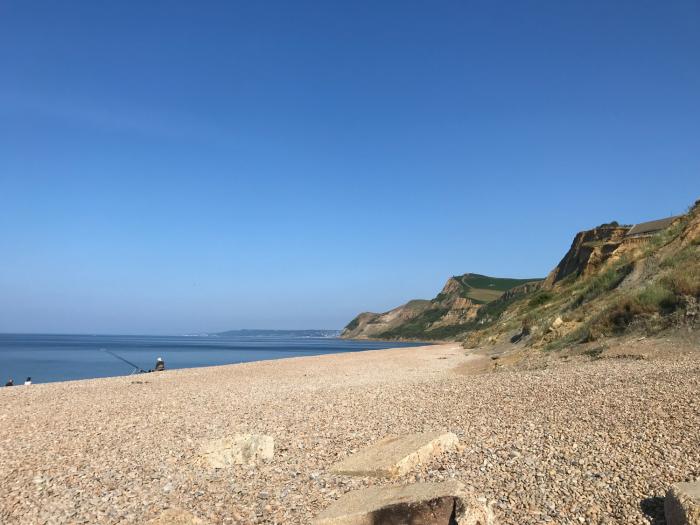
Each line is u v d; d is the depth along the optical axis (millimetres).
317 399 18047
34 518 7969
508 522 6523
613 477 7395
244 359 80312
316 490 8367
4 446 12742
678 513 5629
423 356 42781
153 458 11039
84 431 14305
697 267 20609
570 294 40094
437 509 6500
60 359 80250
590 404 11344
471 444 9844
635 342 18859
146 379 30688
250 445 10484
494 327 53031
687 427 8867
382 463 8789
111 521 7762
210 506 8078
